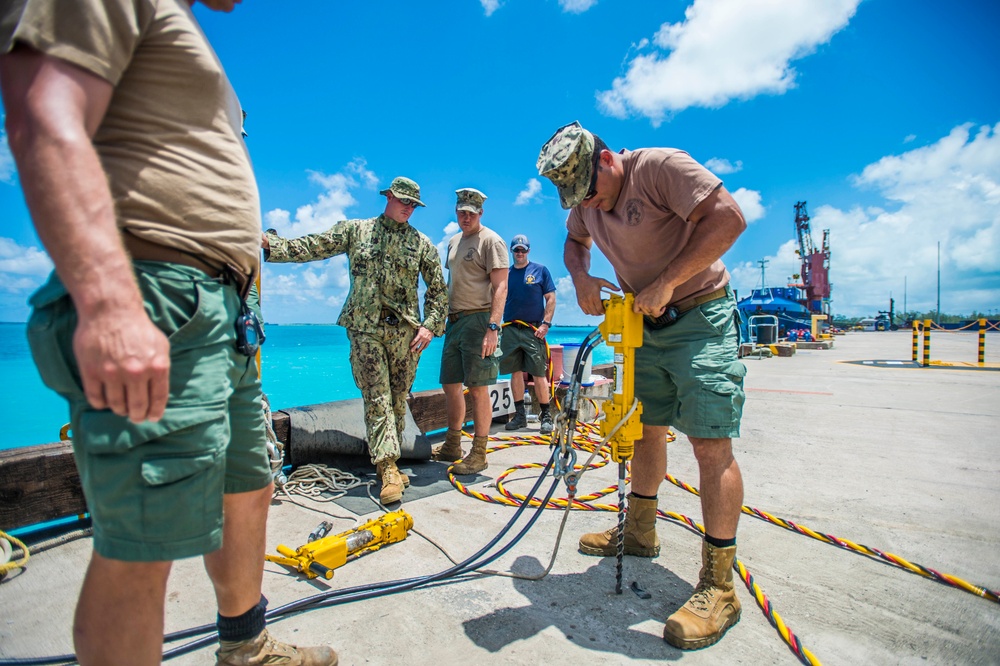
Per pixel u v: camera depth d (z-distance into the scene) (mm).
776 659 1791
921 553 2613
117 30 940
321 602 2109
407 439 4066
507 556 2566
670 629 1860
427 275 3740
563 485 3719
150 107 1070
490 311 3984
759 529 2906
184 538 1069
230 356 1218
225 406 1173
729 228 1863
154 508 1024
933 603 2158
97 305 841
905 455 4465
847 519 3047
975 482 3723
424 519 3055
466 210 3932
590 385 5820
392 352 3631
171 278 1076
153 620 1128
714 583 1980
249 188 1285
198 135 1151
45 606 2072
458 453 4371
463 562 2379
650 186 2072
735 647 1859
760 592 2156
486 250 3955
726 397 2014
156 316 1051
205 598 2156
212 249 1172
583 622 2006
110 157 1039
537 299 5465
